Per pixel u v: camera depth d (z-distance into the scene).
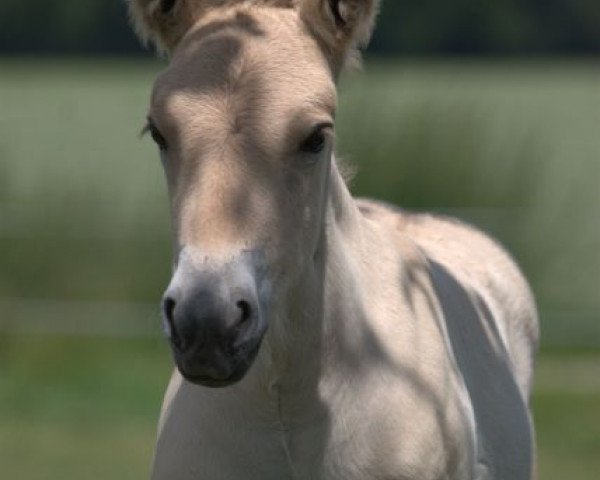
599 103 80.75
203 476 12.41
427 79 79.88
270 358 11.98
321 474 12.38
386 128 38.47
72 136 68.31
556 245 39.62
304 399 12.22
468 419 13.41
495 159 39.25
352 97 39.03
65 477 25.88
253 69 11.27
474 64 105.44
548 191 48.97
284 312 11.89
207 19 11.83
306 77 11.33
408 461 12.43
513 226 38.81
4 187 39.91
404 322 12.96
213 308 10.61
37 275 38.47
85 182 41.97
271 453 12.29
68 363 35.72
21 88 92.75
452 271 15.05
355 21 12.03
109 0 119.38
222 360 10.68
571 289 39.75
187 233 10.94
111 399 32.91
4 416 31.41
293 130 11.15
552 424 30.75
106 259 39.38
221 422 12.28
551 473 26.69
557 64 111.06
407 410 12.52
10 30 120.12
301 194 11.32
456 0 108.56
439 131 38.78
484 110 41.81
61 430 30.25
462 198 38.66
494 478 14.25
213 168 11.02
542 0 114.94
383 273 13.14
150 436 29.67
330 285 12.30
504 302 16.27
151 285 39.19
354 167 13.62
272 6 11.98
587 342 37.56
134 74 103.38
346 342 12.40
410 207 38.19
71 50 120.50
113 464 27.03
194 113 11.13
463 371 13.97
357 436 12.38
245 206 10.99
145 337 37.62
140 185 51.84
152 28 12.12
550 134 66.62
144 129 11.96
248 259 10.94
